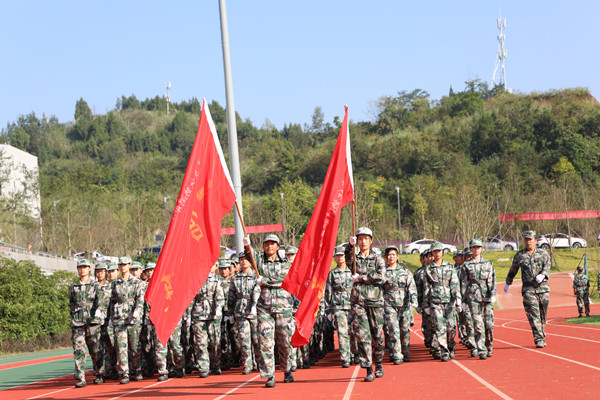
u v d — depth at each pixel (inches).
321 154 5265.8
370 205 2992.1
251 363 499.8
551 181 3651.6
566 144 4138.8
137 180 5979.3
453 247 2477.9
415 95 6195.9
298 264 393.4
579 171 3983.8
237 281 497.4
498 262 2431.1
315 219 398.9
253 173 5428.2
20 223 2464.3
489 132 4655.5
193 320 501.4
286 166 5280.5
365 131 5984.3
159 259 387.9
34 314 1104.2
